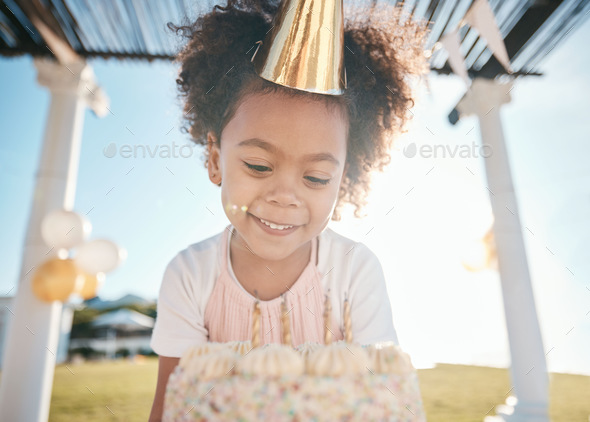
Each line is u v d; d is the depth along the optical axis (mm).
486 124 1090
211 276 933
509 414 909
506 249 1020
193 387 712
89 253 899
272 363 713
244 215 896
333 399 686
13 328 1098
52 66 1044
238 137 872
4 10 989
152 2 909
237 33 889
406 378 757
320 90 866
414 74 1022
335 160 910
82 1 943
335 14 838
